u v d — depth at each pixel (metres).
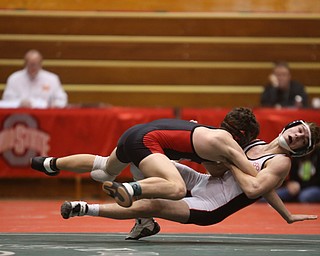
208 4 25.34
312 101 22.80
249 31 25.19
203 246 9.86
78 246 9.70
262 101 21.61
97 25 25.05
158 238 11.03
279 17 25.20
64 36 24.95
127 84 24.69
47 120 19.58
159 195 9.55
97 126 19.52
